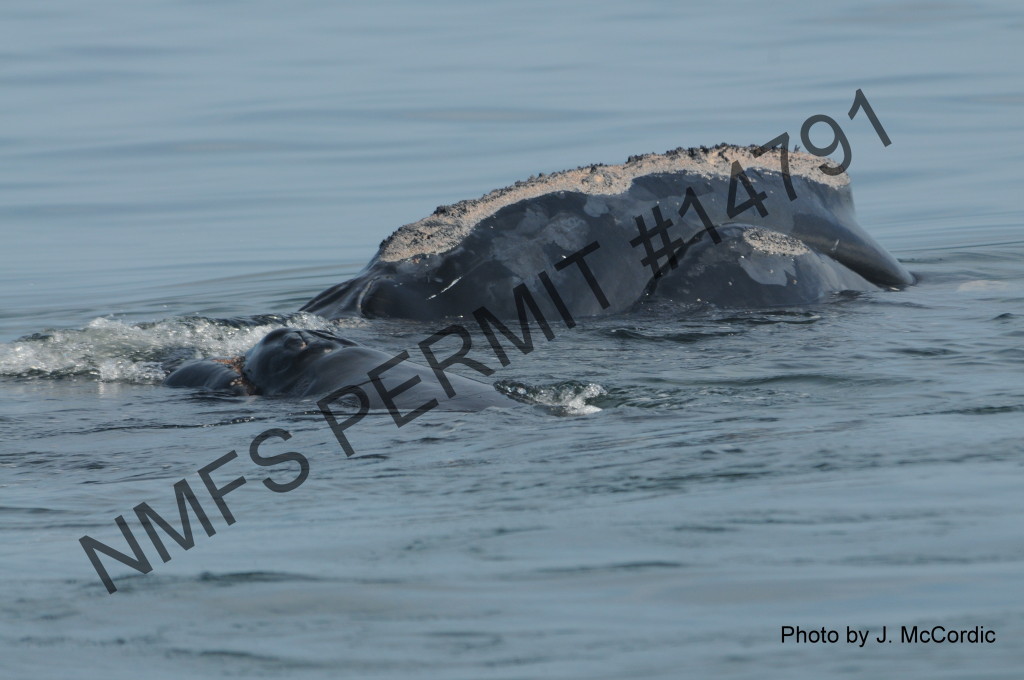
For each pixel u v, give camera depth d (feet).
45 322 129.90
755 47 272.92
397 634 46.06
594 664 42.52
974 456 64.54
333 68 266.16
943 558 50.14
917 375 86.69
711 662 42.11
